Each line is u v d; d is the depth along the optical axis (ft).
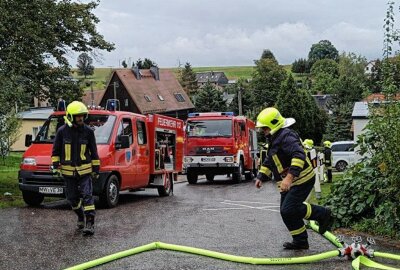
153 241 24.91
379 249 23.29
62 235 26.25
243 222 30.60
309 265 20.43
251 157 75.10
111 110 41.91
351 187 28.96
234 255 21.88
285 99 188.96
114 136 39.09
